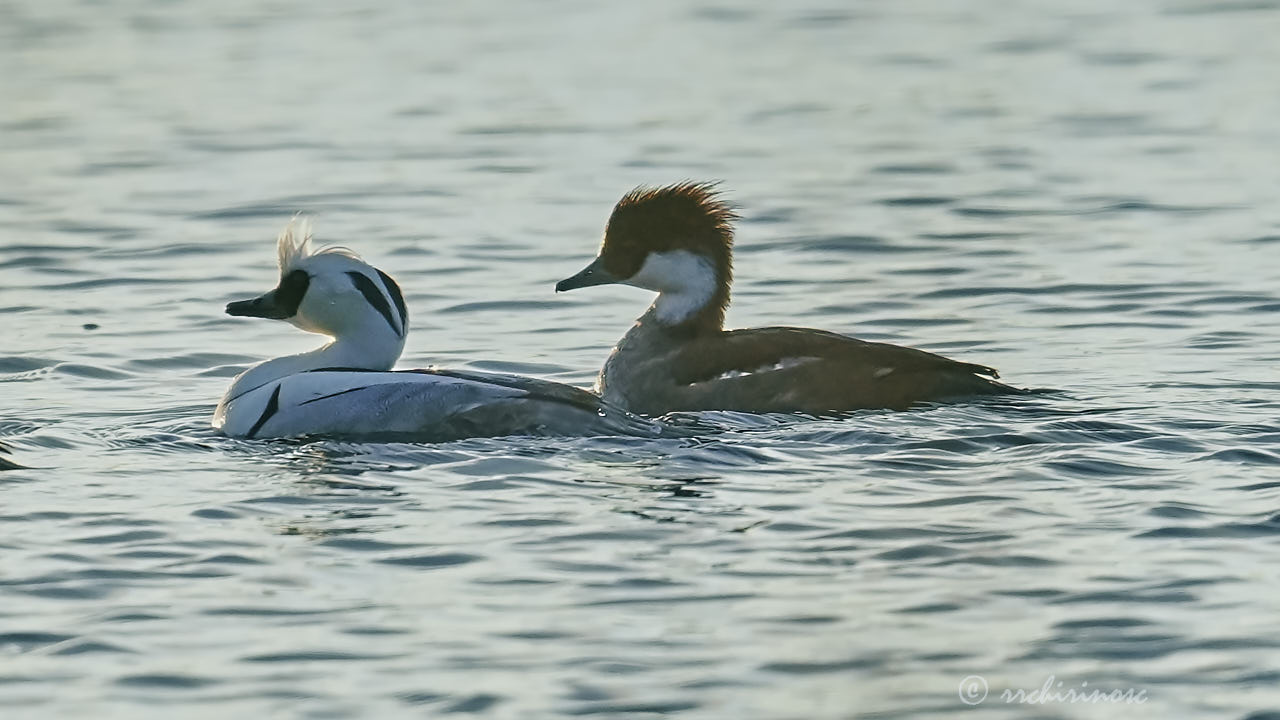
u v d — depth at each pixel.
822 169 29.78
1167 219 25.98
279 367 16.81
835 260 24.12
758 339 17.45
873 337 20.42
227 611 11.51
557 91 37.03
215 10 47.56
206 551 12.57
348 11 47.62
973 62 40.28
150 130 33.19
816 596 11.67
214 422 16.44
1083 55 40.91
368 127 33.50
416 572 12.17
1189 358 18.78
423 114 34.72
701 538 12.76
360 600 11.70
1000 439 15.14
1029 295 22.02
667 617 11.39
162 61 40.22
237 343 20.20
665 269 18.25
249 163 30.53
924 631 11.11
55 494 13.91
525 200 27.70
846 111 35.00
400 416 15.67
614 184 28.77
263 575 12.13
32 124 33.72
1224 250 23.98
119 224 26.20
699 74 39.06
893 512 13.24
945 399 16.62
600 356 19.77
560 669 10.65
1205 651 10.72
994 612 11.36
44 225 26.12
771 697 10.28
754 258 24.31
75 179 29.28
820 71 39.38
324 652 10.90
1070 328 20.42
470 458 14.84
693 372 17.42
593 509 13.42
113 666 10.71
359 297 16.91
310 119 34.19
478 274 23.39
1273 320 20.41
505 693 10.35
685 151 31.27
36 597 11.72
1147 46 41.81
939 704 10.17
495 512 13.40
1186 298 21.55
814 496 13.66
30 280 23.12
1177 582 11.73
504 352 19.88
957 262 23.80
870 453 14.82
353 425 15.74
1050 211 26.70
